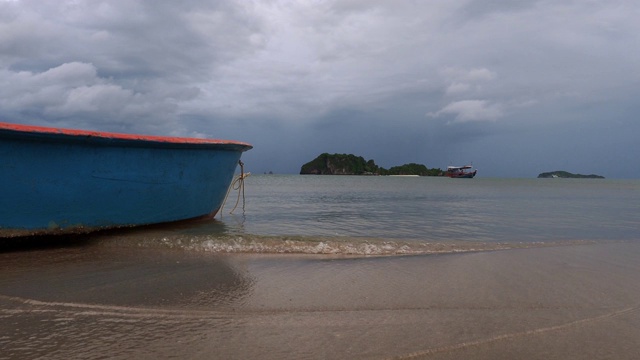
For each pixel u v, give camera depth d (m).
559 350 2.55
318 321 2.97
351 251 5.60
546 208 13.05
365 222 8.89
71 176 5.32
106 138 5.37
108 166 5.64
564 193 25.05
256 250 5.53
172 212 6.77
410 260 5.06
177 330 2.78
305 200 15.65
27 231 5.18
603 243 6.41
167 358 2.37
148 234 6.10
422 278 4.20
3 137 4.64
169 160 6.37
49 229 5.34
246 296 3.54
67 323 2.87
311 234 6.99
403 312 3.18
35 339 2.59
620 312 3.23
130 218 6.13
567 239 6.95
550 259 5.12
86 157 5.39
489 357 2.44
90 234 5.88
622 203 15.63
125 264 4.61
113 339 2.62
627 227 8.49
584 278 4.23
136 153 5.89
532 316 3.12
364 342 2.61
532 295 3.66
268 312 3.15
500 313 3.19
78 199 5.47
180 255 5.16
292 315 3.09
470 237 7.07
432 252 5.71
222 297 3.50
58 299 3.36
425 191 25.72
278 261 4.95
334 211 11.27
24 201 5.04
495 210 12.15
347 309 3.24
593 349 2.57
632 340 2.71
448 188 32.44
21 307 3.17
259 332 2.76
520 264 4.84
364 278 4.18
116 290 3.63
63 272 4.20
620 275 4.35
